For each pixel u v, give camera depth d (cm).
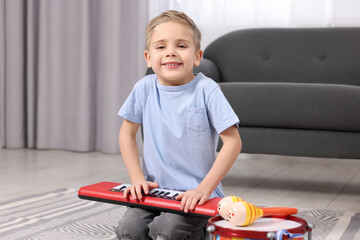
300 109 189
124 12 318
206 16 307
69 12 328
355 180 236
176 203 102
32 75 334
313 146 190
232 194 194
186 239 107
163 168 117
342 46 261
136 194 107
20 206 163
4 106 338
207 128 116
